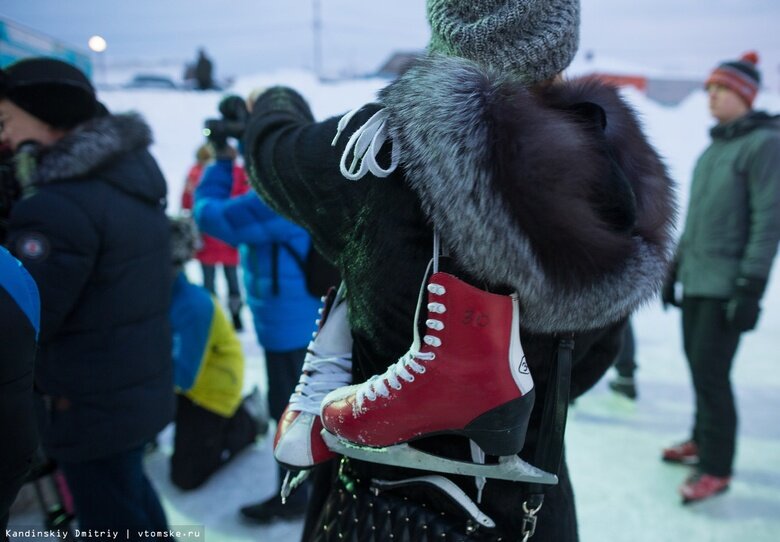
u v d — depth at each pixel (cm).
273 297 186
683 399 301
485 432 69
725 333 203
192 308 215
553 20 71
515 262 60
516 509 82
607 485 223
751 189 192
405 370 69
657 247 72
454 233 61
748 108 204
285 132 87
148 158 147
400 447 76
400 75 70
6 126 137
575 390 89
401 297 71
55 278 122
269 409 198
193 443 220
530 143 59
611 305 65
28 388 77
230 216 179
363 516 84
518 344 67
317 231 82
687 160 916
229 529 200
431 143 61
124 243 133
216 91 1440
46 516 156
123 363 136
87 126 132
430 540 79
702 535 193
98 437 135
